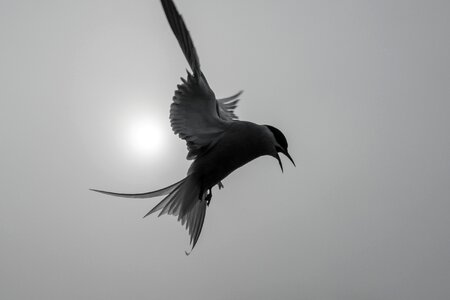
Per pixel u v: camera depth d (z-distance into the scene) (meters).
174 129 5.91
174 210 6.23
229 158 6.07
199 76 5.52
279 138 6.11
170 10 5.12
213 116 5.93
